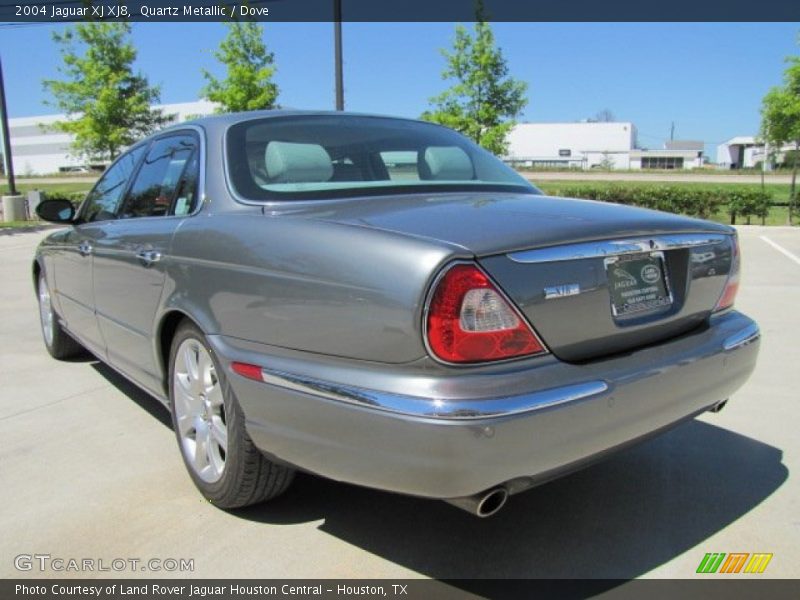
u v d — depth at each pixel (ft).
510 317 7.18
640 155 291.17
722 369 9.09
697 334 9.18
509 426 6.84
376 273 7.27
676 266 9.07
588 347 7.89
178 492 10.46
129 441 12.46
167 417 13.67
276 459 8.42
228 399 8.99
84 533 9.33
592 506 10.05
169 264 10.16
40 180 181.47
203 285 9.37
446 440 6.73
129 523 9.57
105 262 12.59
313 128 11.21
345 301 7.47
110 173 14.70
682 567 8.54
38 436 12.72
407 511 9.88
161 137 12.71
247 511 9.87
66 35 69.97
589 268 7.85
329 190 9.84
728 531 9.34
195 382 10.11
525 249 7.38
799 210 63.26
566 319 7.61
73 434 12.80
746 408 13.89
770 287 27.78
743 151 290.76
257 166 10.07
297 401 7.82
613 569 8.52
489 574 8.42
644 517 9.72
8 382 16.05
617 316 8.18
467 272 7.01
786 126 66.95
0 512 9.90
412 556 8.79
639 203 66.44
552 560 8.70
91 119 70.03
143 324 11.29
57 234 16.69
